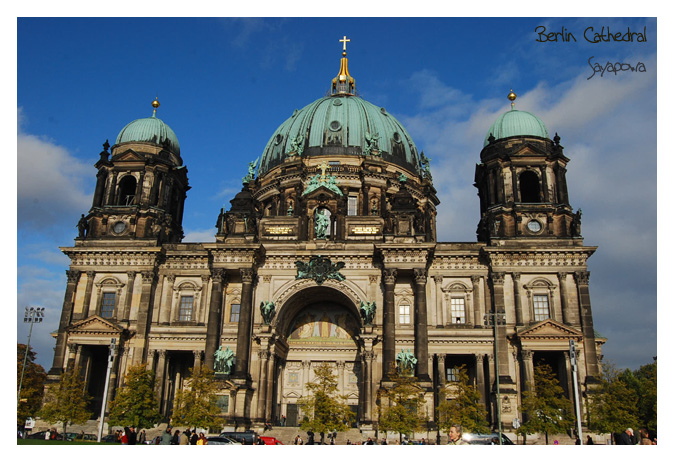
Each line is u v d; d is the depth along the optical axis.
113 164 90.06
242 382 74.25
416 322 76.25
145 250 82.62
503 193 83.81
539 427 64.62
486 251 78.75
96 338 78.75
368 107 113.81
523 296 78.06
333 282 81.06
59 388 72.19
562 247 78.38
